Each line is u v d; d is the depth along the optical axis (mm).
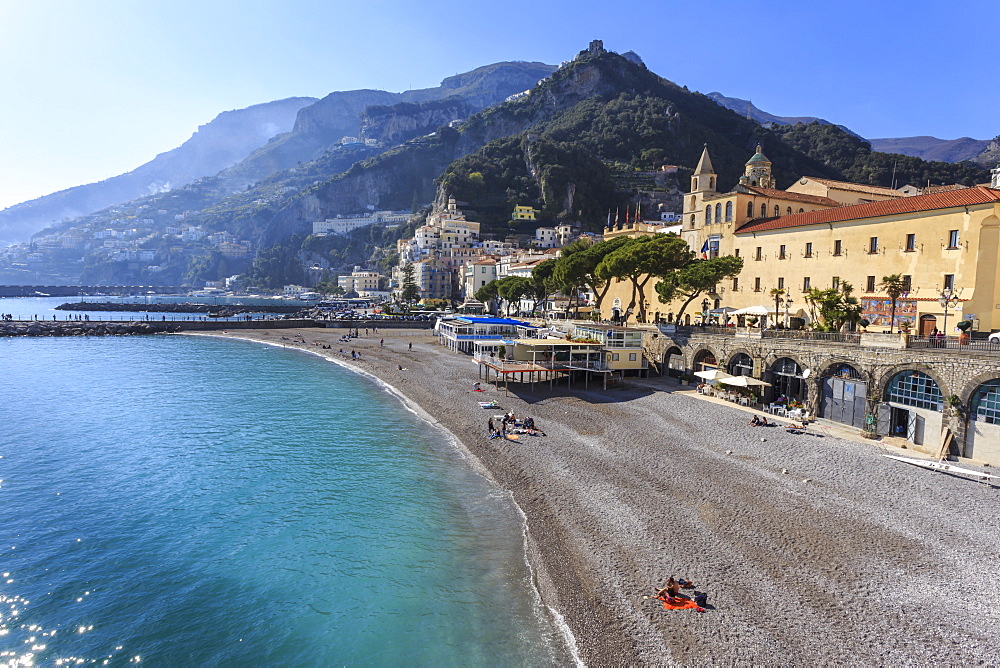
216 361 99438
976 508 30078
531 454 42750
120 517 33875
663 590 23641
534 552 28578
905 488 32719
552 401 58938
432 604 24750
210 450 46625
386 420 56438
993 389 35781
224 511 34656
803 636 21016
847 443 40906
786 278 68250
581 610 23453
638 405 54375
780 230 69000
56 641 22859
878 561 25641
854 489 32969
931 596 23078
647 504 32531
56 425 54500
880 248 56719
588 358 68000
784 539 27812
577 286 95125
